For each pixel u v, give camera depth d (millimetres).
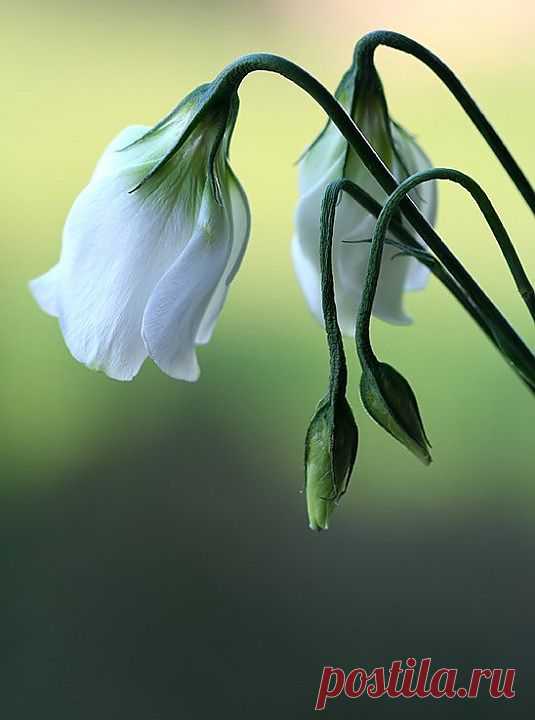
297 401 1034
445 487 959
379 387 424
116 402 1030
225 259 439
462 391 1015
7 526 968
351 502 955
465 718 864
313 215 463
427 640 896
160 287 433
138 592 933
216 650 907
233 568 942
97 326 437
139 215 437
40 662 899
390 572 925
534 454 977
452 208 1169
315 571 933
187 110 441
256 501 972
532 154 1247
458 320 1045
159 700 883
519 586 910
